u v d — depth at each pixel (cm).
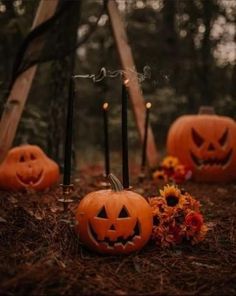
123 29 173
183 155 175
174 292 75
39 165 143
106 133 129
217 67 336
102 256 91
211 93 331
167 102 282
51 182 146
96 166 213
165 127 315
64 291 72
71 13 150
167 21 326
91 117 330
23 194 136
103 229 89
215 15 306
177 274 83
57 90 167
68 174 103
